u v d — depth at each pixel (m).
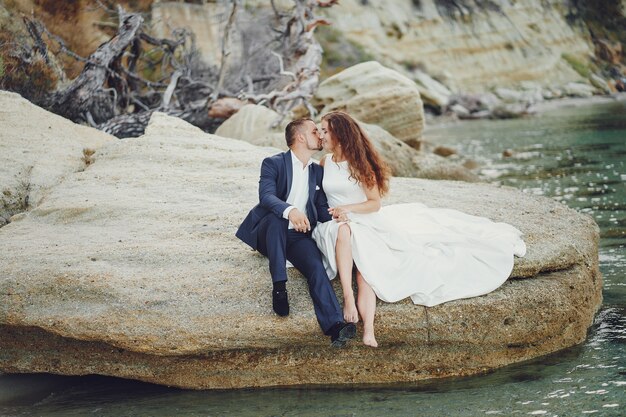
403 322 5.02
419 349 5.15
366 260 5.05
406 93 13.02
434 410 4.59
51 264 5.37
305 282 5.26
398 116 13.03
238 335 4.91
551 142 16.83
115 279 5.20
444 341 5.11
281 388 5.10
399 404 4.71
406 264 5.13
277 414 4.65
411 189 7.48
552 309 5.35
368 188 5.28
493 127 21.03
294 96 13.20
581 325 5.60
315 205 5.39
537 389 4.82
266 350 5.12
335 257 5.12
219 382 5.15
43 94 12.56
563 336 5.47
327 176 5.39
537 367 5.20
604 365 5.13
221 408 4.79
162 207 6.55
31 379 5.40
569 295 5.49
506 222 6.32
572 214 6.74
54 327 4.98
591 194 10.97
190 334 4.89
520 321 5.22
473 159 14.98
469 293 5.14
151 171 7.40
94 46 15.46
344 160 5.36
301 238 5.23
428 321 5.04
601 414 4.40
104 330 4.92
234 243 5.84
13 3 13.67
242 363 5.12
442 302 5.09
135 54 13.98
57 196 6.82
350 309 4.91
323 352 5.13
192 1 19.50
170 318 4.93
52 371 5.32
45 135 8.22
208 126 13.29
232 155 7.88
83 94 12.01
